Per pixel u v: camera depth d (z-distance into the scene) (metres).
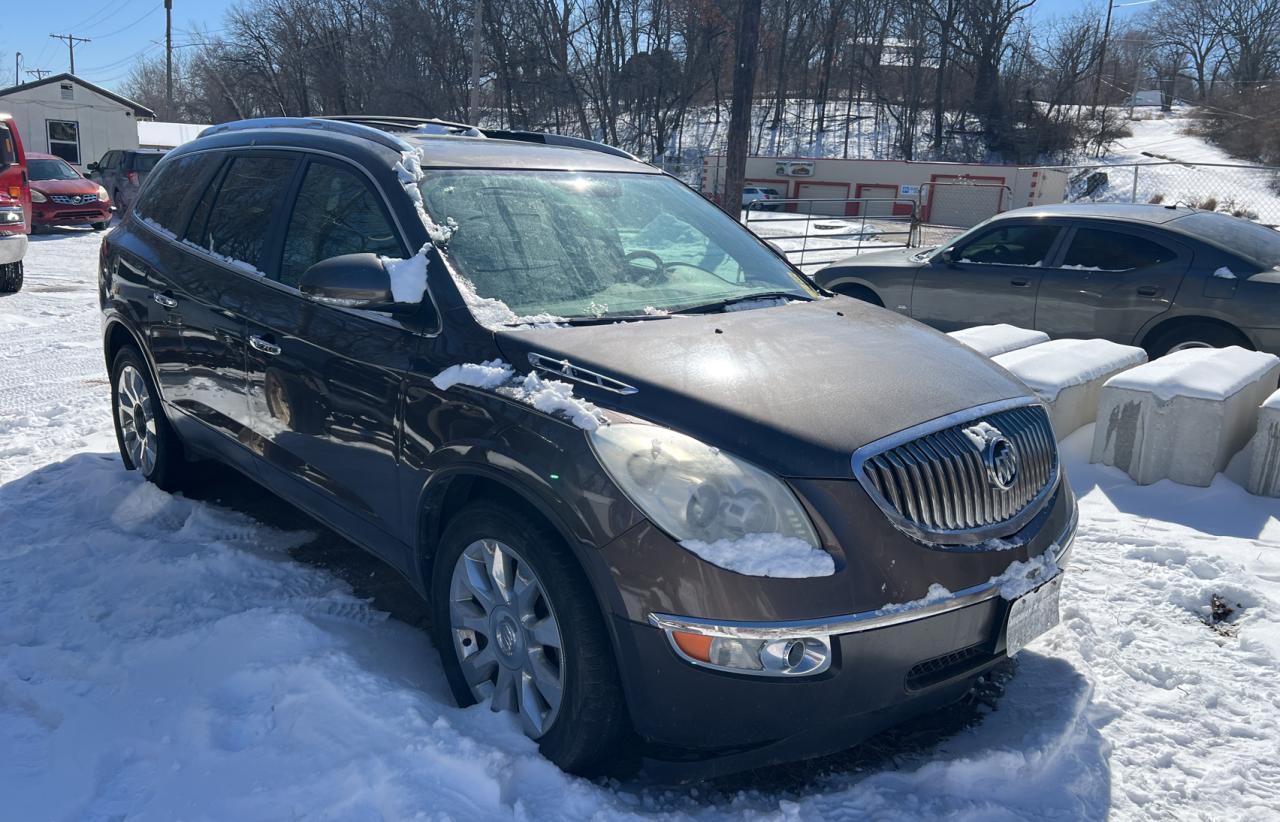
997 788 2.88
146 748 2.95
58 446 6.05
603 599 2.64
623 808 2.68
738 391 2.80
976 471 2.85
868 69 65.69
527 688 2.91
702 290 3.77
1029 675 3.49
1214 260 7.37
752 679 2.55
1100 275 7.85
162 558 4.31
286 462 3.98
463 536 3.04
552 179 3.98
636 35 54.53
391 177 3.63
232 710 3.09
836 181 40.72
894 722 2.82
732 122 13.62
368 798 2.65
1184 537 4.78
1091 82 68.75
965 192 36.72
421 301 3.31
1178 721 3.28
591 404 2.80
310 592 4.05
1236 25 74.75
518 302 3.34
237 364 4.16
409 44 52.34
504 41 50.53
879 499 2.63
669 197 4.34
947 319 8.81
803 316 3.57
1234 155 55.81
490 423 2.94
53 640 3.63
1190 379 5.48
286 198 4.11
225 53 58.31
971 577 2.74
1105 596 4.17
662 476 2.62
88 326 10.34
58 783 2.79
